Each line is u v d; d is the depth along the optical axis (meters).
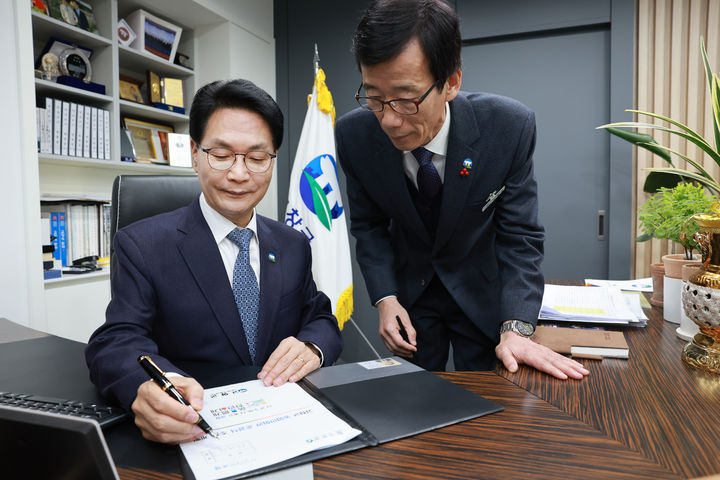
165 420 0.52
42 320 1.84
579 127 2.59
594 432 0.56
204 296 0.86
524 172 1.14
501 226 1.17
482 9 2.67
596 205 2.59
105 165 2.32
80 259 2.12
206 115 0.82
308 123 2.30
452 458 0.51
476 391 0.70
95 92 2.20
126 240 0.86
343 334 3.12
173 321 0.85
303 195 2.23
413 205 1.19
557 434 0.56
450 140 1.09
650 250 2.46
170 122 2.84
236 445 0.52
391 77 0.80
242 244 0.91
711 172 2.34
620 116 2.46
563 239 2.65
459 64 0.87
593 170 2.58
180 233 0.88
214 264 0.88
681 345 0.91
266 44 3.10
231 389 0.68
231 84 0.82
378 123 1.15
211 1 2.60
